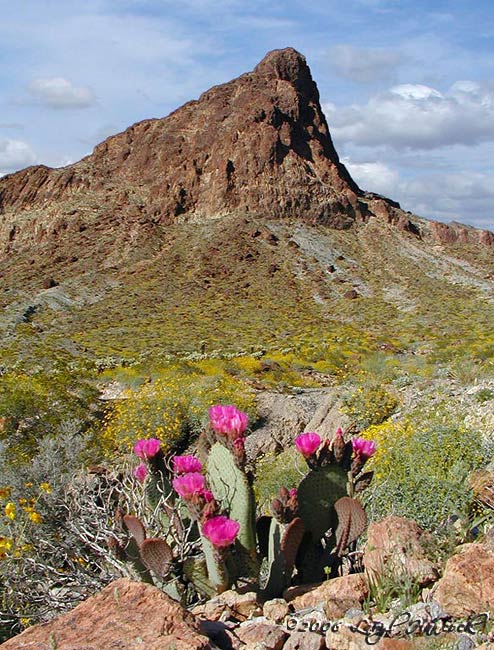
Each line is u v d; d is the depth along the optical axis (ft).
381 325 219.00
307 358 112.27
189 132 413.39
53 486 22.74
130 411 45.03
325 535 16.31
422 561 13.69
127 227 349.61
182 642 10.78
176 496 16.26
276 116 393.91
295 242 330.95
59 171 435.94
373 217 371.15
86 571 16.69
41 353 103.76
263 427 46.26
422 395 47.83
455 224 381.60
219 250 317.83
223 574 13.92
